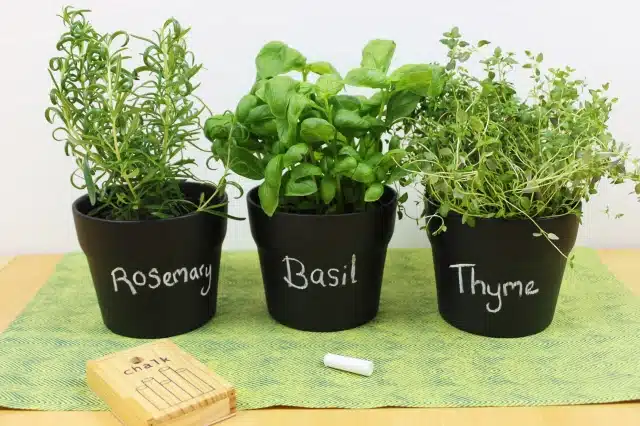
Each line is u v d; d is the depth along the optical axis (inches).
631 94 38.9
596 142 27.8
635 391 24.8
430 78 28.5
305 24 38.6
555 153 27.1
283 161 27.1
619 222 40.4
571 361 27.2
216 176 40.3
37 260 39.6
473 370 26.6
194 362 25.9
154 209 29.7
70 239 41.5
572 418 23.6
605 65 38.6
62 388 25.6
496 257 27.9
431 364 27.1
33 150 39.9
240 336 29.7
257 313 32.1
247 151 30.2
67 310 32.2
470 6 38.1
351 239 28.7
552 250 28.0
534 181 26.2
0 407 24.5
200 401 23.2
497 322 29.0
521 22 38.2
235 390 24.5
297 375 26.4
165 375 24.9
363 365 26.2
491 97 29.1
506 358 27.5
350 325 30.3
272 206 27.9
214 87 39.4
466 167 27.0
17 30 38.0
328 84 27.6
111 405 24.2
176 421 22.7
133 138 28.7
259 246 30.5
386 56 30.3
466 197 26.9
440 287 30.8
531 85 38.9
